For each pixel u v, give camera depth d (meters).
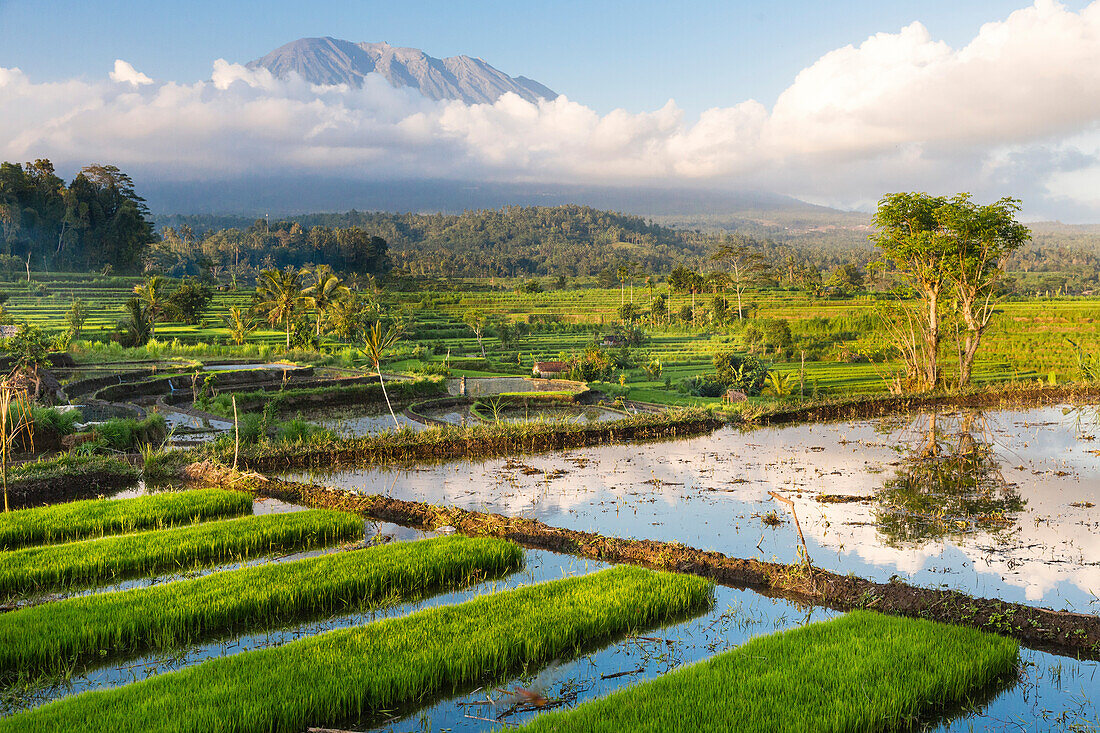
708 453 22.70
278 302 77.81
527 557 13.36
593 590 10.94
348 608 10.96
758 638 9.34
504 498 17.53
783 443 24.30
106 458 20.36
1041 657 9.29
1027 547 13.26
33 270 124.75
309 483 18.53
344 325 82.62
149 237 150.75
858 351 77.06
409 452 22.62
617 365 72.94
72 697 7.88
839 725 7.36
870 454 22.16
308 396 40.31
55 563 12.05
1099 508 15.76
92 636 9.38
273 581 11.20
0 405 17.86
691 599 10.99
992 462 20.50
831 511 15.80
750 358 63.22
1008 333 75.75
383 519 15.90
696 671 8.48
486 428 24.91
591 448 23.98
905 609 10.52
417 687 8.31
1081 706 8.13
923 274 35.62
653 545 13.20
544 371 62.44
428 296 137.00
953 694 8.21
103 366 48.00
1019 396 32.00
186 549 12.91
